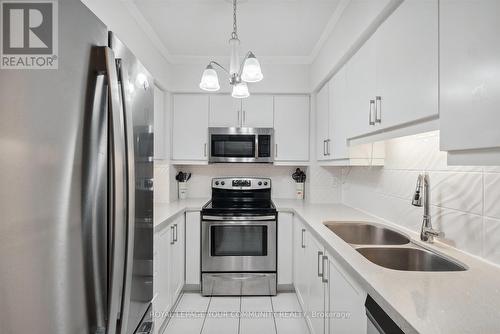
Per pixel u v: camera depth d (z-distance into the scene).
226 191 3.10
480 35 0.75
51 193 0.59
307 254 2.01
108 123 0.76
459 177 1.24
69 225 0.63
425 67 1.02
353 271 1.04
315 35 2.29
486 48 0.73
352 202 2.54
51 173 0.59
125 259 0.83
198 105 2.86
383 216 1.94
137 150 1.05
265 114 2.88
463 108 0.81
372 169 2.12
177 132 2.86
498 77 0.69
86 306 0.68
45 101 0.58
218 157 2.80
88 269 0.69
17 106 0.54
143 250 1.13
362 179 2.31
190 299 2.50
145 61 2.17
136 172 1.04
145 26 2.12
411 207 1.61
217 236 2.56
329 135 2.31
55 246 0.60
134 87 1.02
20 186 0.54
